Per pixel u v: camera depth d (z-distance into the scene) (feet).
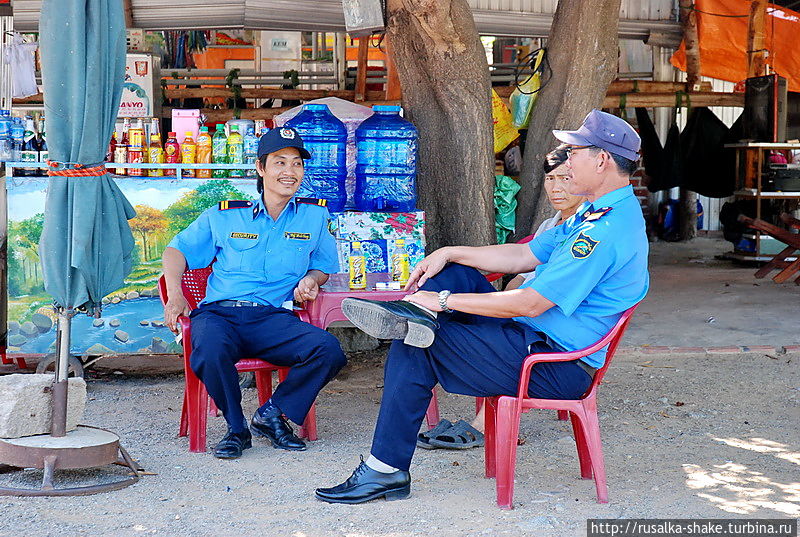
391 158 18.22
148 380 19.49
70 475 12.87
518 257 13.10
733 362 20.53
